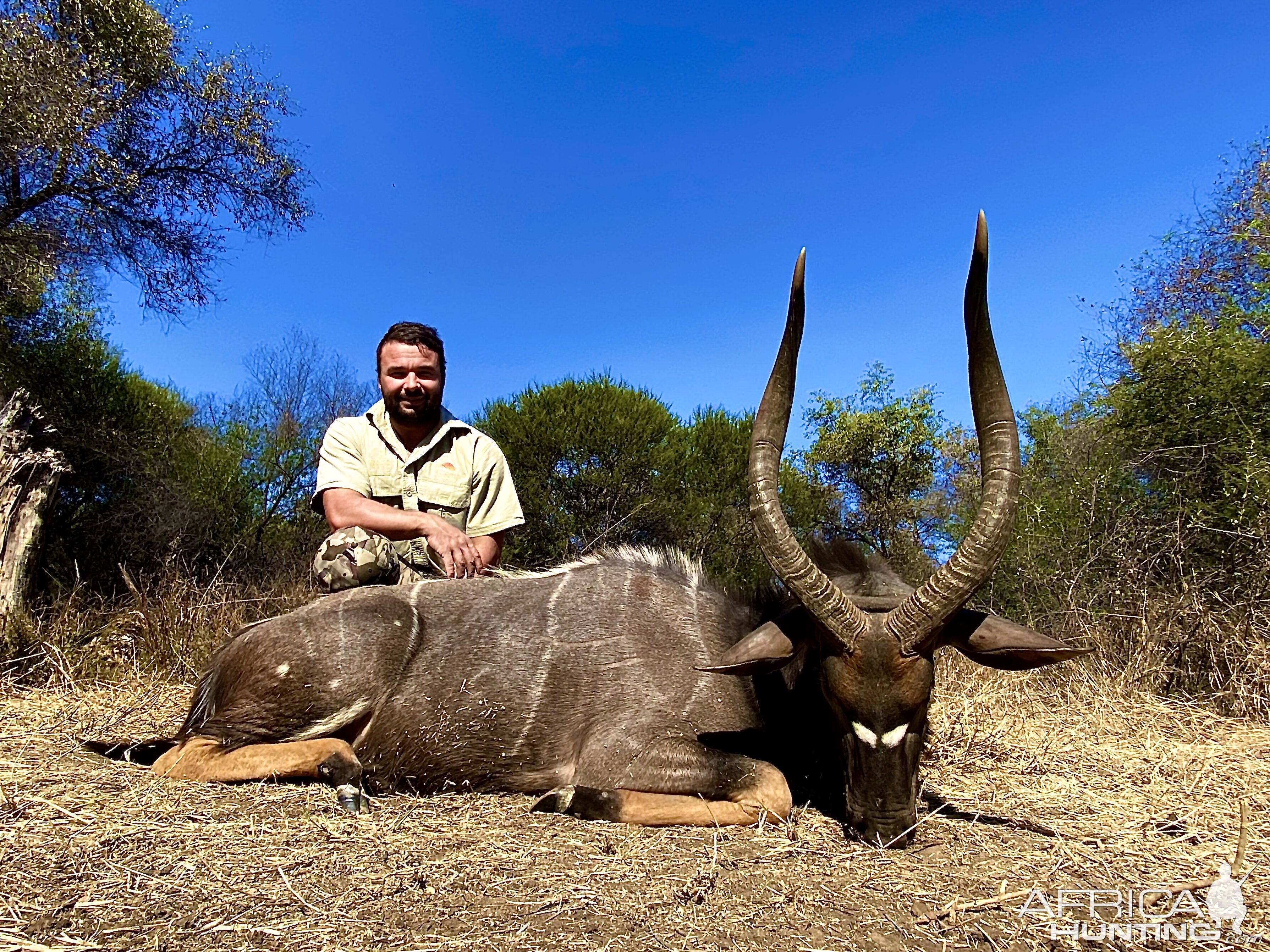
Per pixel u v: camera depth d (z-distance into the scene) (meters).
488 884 2.38
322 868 2.42
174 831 2.60
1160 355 6.77
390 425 4.60
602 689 3.40
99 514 9.91
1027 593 6.97
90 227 10.32
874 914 2.32
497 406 12.07
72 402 10.77
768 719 3.43
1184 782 3.60
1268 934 2.31
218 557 10.00
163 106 10.98
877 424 14.37
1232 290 9.99
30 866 2.32
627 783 3.13
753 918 2.26
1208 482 6.41
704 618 3.59
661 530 11.59
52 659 4.88
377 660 3.41
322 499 4.38
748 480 2.94
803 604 2.85
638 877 2.47
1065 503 7.06
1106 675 5.32
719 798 3.05
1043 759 3.87
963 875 2.58
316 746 3.22
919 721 2.82
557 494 11.59
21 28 9.20
